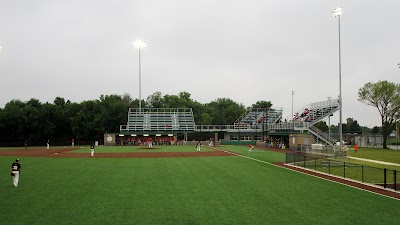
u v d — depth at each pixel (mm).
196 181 24500
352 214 15641
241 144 83812
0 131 85562
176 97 143625
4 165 35312
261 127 89438
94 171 30062
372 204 17469
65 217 15164
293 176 27000
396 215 15469
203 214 15688
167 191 20828
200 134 91375
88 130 93188
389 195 19609
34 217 15156
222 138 89938
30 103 96312
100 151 57719
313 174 28156
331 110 66750
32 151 59375
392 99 67688
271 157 44750
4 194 19938
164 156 46469
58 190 21141
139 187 22141
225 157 44812
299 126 64812
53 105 93562
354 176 27547
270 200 18406
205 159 41844
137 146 75375
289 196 19391
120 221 14594
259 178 25922
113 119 101188
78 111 96625
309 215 15484
